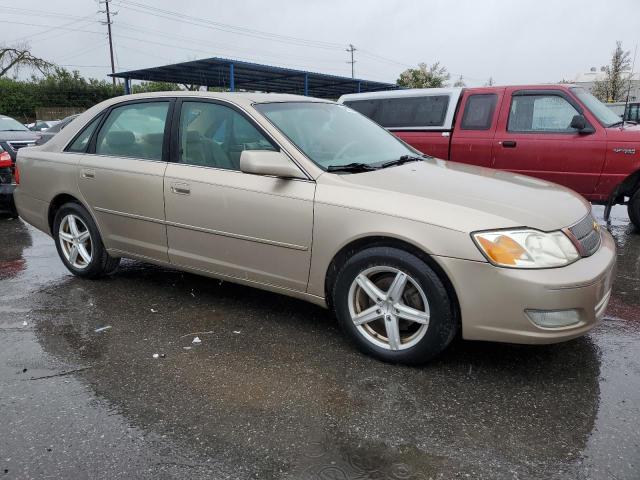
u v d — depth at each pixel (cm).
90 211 454
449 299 296
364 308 331
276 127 367
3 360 330
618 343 349
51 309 414
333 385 298
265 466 232
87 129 468
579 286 281
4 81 4119
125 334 367
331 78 2520
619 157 635
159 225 409
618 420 264
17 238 667
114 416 270
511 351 336
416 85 4566
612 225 728
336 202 323
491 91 727
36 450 244
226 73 2352
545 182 383
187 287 461
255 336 362
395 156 405
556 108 683
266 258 358
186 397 287
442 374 309
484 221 288
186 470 230
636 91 2905
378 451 242
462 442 248
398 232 300
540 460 235
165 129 412
